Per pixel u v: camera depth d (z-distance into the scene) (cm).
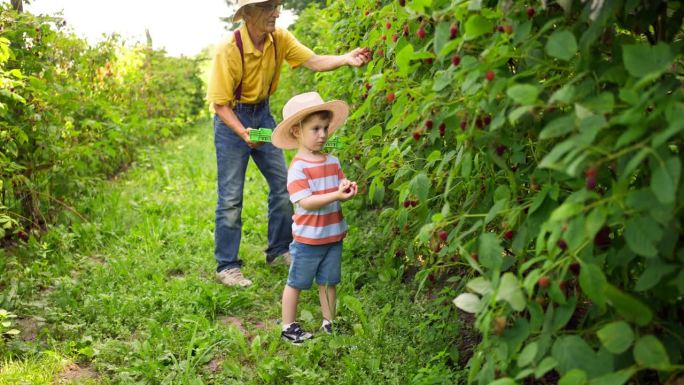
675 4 171
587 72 168
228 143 417
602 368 157
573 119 150
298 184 322
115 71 954
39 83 479
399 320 332
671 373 166
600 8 156
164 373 304
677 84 156
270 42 402
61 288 394
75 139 622
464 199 277
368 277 404
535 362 174
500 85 175
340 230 336
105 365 310
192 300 381
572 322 259
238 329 337
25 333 354
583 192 151
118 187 718
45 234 500
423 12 213
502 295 163
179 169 833
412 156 287
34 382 296
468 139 204
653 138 139
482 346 192
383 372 289
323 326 343
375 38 316
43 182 530
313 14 806
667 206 140
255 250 488
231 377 304
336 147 378
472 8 175
